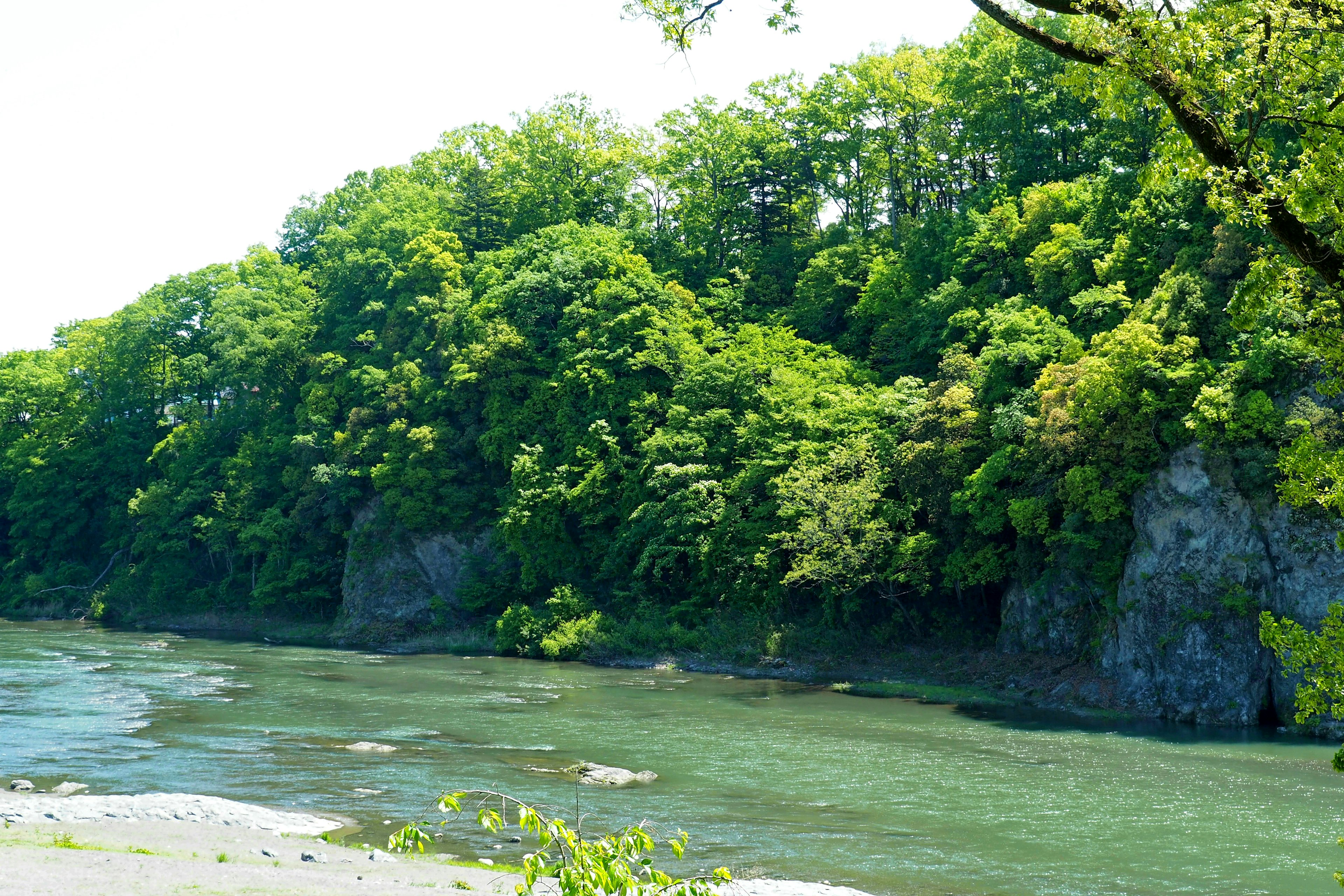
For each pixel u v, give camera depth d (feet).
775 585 209.77
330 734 135.64
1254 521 147.33
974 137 278.46
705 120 334.65
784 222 334.44
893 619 197.67
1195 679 147.02
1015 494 176.04
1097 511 158.92
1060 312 211.41
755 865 81.51
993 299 229.66
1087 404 160.25
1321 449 45.62
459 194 374.22
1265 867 81.00
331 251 381.81
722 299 289.94
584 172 372.58
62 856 72.54
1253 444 148.46
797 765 117.19
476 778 111.14
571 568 246.88
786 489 205.67
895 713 152.97
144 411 382.42
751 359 240.94
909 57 295.89
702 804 100.22
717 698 167.22
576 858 32.60
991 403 191.72
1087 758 120.57
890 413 212.64
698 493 224.33
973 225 249.34
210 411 378.32
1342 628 42.50
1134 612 155.43
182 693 170.19
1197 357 159.63
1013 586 180.55
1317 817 95.09
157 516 327.47
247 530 298.15
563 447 259.19
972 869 80.64
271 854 79.46
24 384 378.94
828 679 187.11
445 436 274.57
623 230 353.10
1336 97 42.73
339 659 222.48
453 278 314.55
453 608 262.26
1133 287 197.16
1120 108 44.34
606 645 219.41
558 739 132.87
